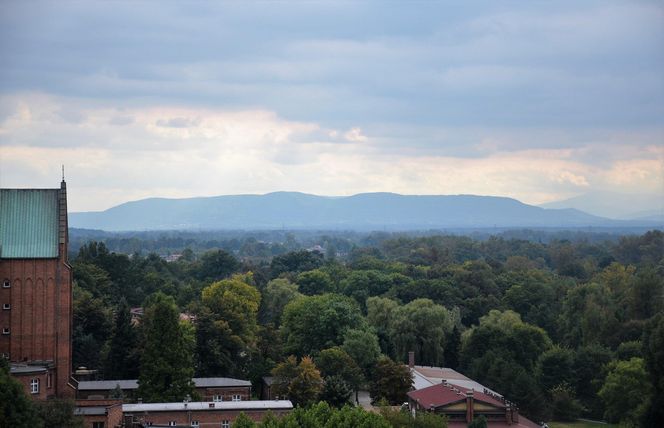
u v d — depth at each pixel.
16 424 116.31
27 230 150.38
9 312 148.12
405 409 156.00
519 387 193.38
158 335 166.25
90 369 195.75
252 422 123.75
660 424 164.75
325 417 128.62
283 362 194.38
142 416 146.38
